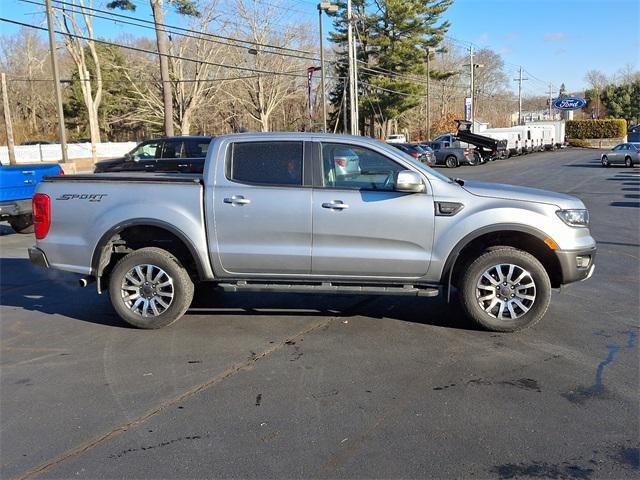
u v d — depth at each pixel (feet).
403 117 232.32
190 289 18.31
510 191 17.71
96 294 22.98
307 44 175.01
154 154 47.70
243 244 17.69
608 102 298.76
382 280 17.79
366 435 11.63
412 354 15.99
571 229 17.28
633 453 10.87
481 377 14.39
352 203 17.26
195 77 152.46
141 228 18.45
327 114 196.65
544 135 176.35
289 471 10.41
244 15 158.81
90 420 12.40
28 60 216.33
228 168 17.81
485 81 324.80
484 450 11.02
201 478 10.23
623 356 15.65
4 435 11.82
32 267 28.32
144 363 15.56
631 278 24.43
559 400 13.08
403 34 171.32
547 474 10.25
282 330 18.10
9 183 35.63
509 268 17.33
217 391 13.75
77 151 147.43
